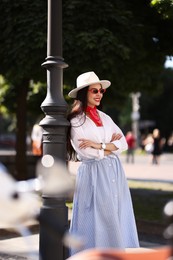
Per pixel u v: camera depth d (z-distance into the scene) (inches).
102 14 314.3
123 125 2069.4
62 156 167.8
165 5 291.0
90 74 173.0
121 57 319.3
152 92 531.2
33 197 77.5
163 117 2106.3
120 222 169.6
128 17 322.3
